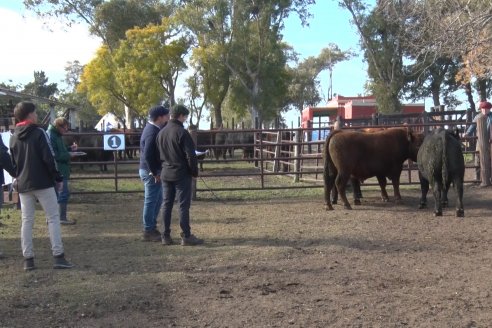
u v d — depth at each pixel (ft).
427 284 18.26
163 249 24.13
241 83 170.09
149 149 25.13
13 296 17.49
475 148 45.98
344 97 118.52
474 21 37.19
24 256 20.77
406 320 14.98
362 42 120.78
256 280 19.03
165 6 184.03
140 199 42.04
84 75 174.81
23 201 20.63
